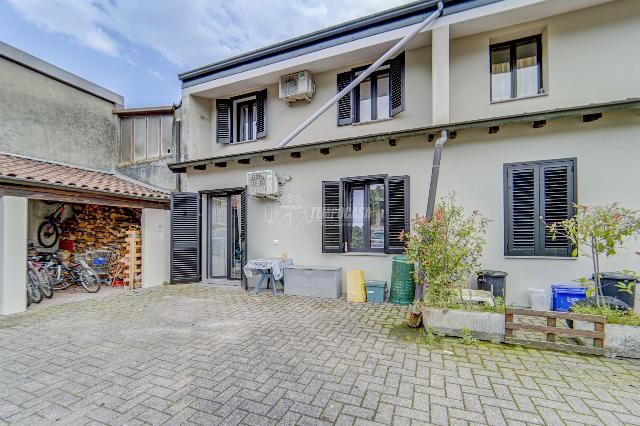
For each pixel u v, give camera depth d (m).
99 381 3.21
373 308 5.83
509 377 3.19
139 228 8.79
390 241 6.56
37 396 2.94
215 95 9.58
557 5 5.88
